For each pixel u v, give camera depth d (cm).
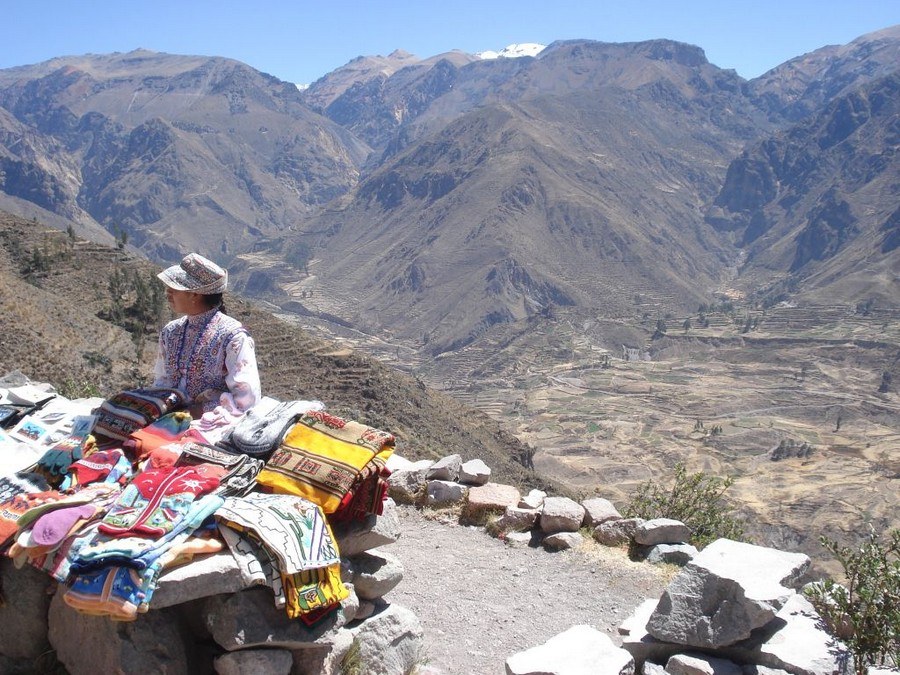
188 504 447
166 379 559
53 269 10200
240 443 520
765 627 533
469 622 679
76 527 443
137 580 409
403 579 757
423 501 957
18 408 645
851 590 575
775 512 15350
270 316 10831
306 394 9519
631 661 499
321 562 454
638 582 764
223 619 434
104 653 427
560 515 859
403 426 9106
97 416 538
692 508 1073
